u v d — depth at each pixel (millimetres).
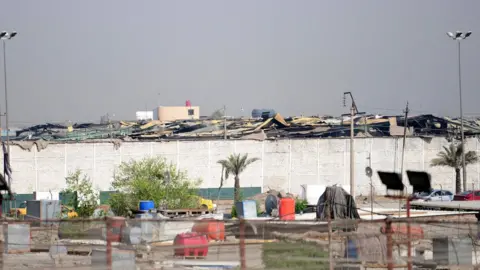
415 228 52438
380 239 43719
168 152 137125
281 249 43375
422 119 176125
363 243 43219
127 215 87312
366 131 161375
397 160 145000
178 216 78812
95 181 132750
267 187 140250
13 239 50656
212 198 137375
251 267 41969
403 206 99250
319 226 47250
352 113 110188
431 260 45406
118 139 137750
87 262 47594
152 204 82625
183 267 44844
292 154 141625
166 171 93188
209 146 138750
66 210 86125
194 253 47031
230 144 139625
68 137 179375
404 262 44156
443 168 146750
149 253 46906
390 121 175875
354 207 60500
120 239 48312
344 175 142875
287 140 141625
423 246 48844
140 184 92000
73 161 131750
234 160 130250
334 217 60188
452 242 46688
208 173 138625
